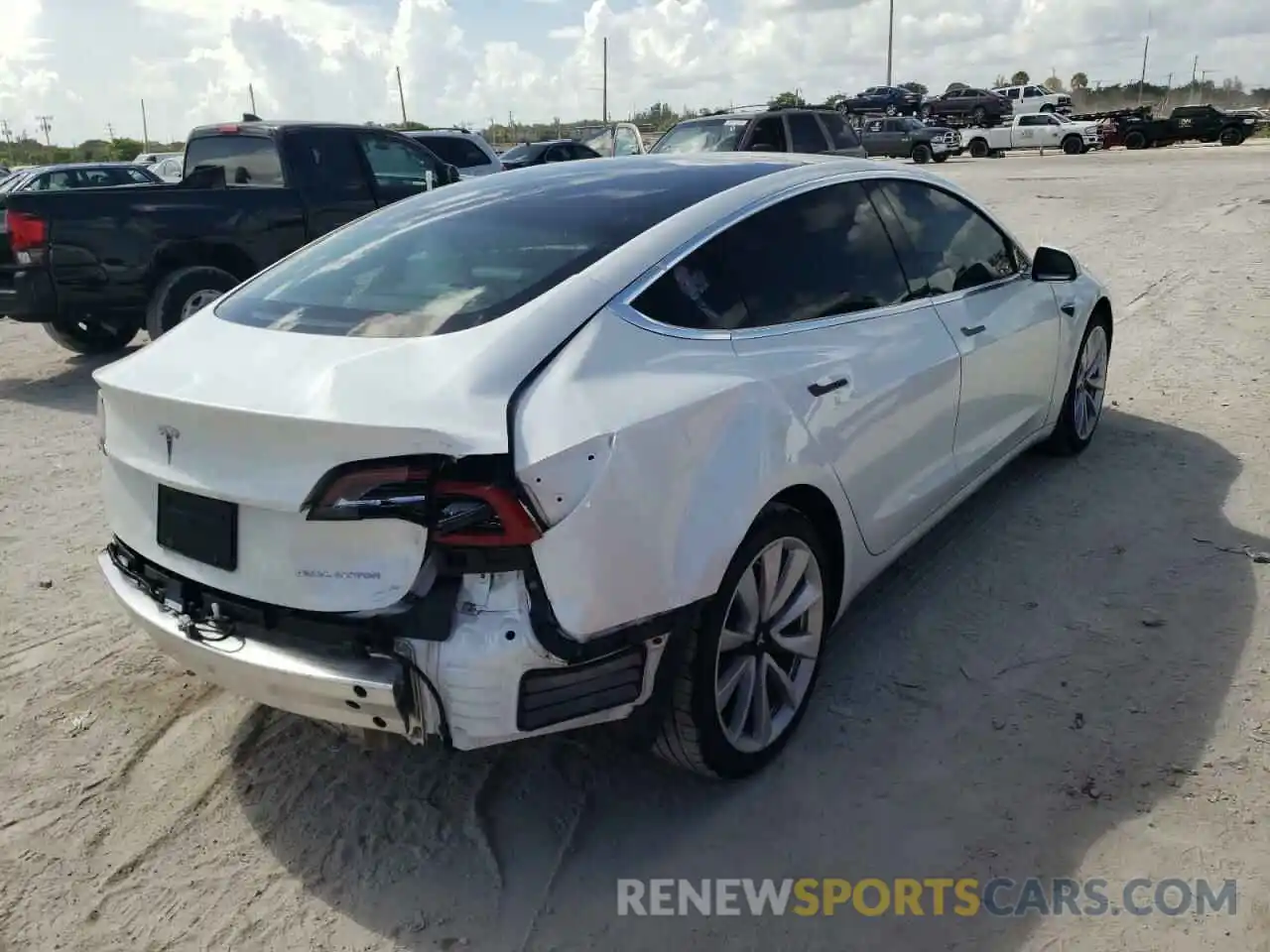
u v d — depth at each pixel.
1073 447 5.60
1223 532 4.62
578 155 20.31
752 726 3.12
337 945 2.60
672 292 3.01
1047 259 4.86
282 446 2.47
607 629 2.53
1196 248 12.20
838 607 3.47
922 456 3.87
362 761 3.31
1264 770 3.05
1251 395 6.63
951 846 2.84
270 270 3.57
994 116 45.97
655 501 2.61
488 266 3.07
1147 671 3.58
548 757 3.30
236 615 2.67
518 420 2.47
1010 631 3.89
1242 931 2.51
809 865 2.80
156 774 3.26
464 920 2.66
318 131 9.52
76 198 7.92
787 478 3.02
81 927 2.67
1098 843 2.81
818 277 3.51
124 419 2.85
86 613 4.32
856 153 16.78
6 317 8.30
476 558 2.40
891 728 3.34
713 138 15.96
